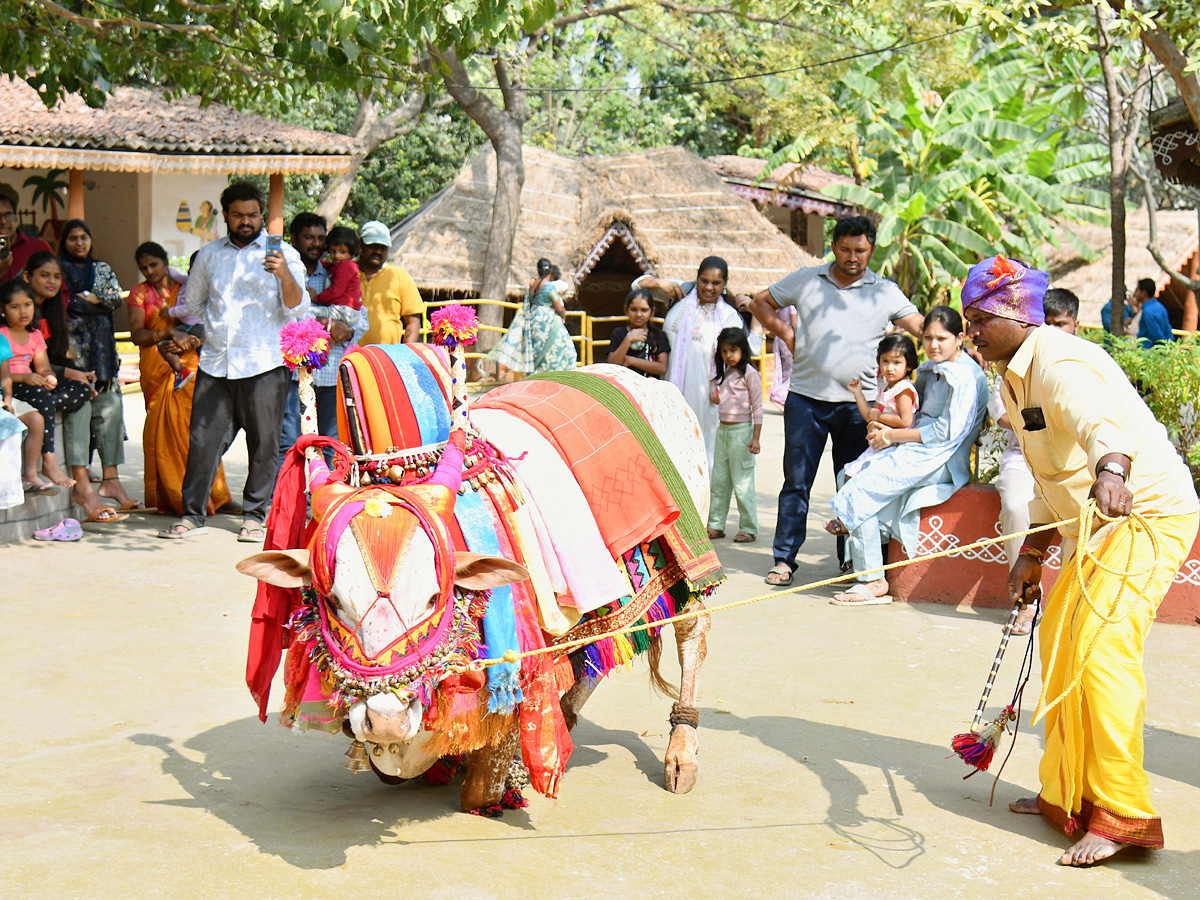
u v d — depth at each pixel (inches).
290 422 378.3
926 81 822.5
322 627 135.1
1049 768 164.4
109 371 371.2
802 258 872.9
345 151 733.3
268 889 139.6
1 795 165.8
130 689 213.3
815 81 761.6
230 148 688.4
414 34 303.1
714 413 367.2
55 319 347.9
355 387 152.3
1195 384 296.4
